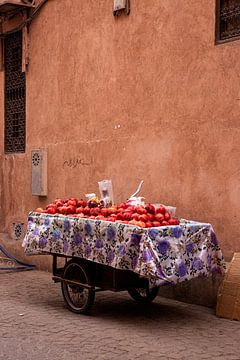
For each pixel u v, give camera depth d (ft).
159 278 18.71
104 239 19.97
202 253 20.18
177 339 18.20
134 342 17.88
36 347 17.43
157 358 16.37
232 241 22.25
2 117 36.68
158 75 25.46
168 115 24.97
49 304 23.29
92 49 29.27
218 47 22.85
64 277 22.22
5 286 27.14
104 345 17.58
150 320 20.58
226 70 22.54
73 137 30.66
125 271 20.79
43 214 22.71
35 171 32.94
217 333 18.90
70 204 22.85
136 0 26.55
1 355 16.72
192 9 23.94
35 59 33.63
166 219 20.07
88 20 29.53
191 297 23.21
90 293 21.08
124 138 27.27
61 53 31.50
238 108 22.08
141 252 18.75
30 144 34.22
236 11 22.56
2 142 36.70
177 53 24.58
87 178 29.68
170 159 24.85
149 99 25.90
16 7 33.81
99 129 28.86
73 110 30.63
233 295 20.67
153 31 25.71
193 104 23.85
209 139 23.16
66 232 21.44
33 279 28.94
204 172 23.36
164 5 25.16
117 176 27.71
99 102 28.86
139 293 23.26
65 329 19.39
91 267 21.29
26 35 34.09
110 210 21.18
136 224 19.12
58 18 31.71
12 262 33.60
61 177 31.55
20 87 35.55
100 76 28.78
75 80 30.50
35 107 33.71
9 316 21.25
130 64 26.94
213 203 22.99
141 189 26.27
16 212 35.50
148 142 25.95
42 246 22.39
